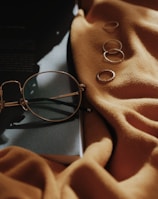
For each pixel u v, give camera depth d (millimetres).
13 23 413
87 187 260
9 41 388
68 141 301
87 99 333
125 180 275
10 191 247
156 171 271
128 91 336
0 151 282
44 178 260
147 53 371
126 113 309
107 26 403
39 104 331
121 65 358
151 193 258
